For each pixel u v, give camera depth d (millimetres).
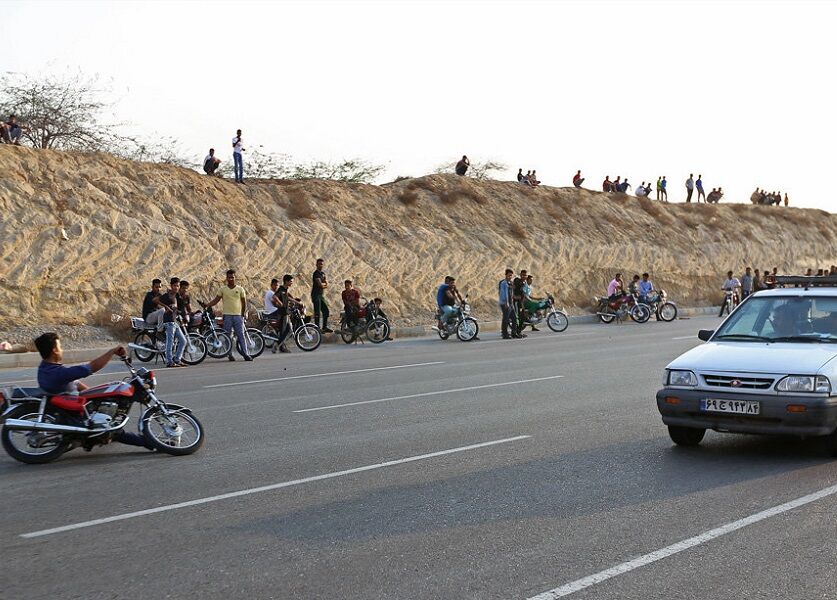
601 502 7027
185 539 6156
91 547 5996
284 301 22250
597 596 4980
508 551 5801
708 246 48094
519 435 9938
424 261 33406
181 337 18828
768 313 9734
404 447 9336
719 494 7258
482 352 20828
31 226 24047
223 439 9953
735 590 5055
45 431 8797
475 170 54062
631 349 20781
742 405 8320
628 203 47406
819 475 7902
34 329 22219
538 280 37375
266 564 5602
